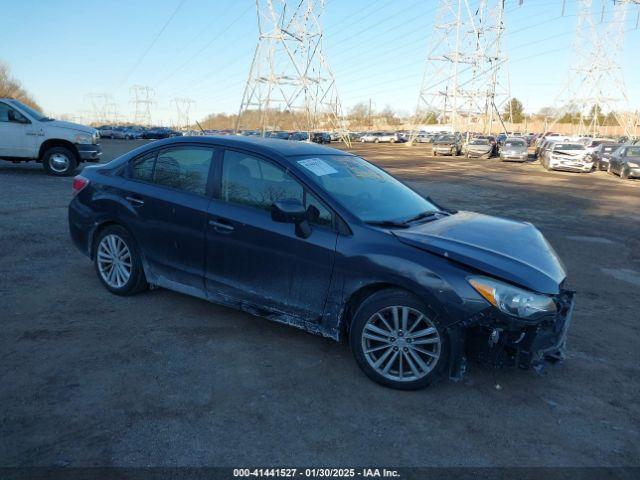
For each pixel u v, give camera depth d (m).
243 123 59.19
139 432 2.84
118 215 4.68
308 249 3.66
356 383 3.50
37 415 2.95
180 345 3.92
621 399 3.48
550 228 10.17
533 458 2.79
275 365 3.69
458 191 16.42
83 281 5.22
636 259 7.71
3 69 80.81
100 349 3.79
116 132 72.12
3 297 4.68
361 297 3.62
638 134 74.31
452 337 3.25
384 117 126.25
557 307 3.39
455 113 62.38
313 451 2.76
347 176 4.22
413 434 2.96
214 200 4.17
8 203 9.22
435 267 3.26
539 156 36.97
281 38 55.72
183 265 4.34
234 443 2.79
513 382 3.63
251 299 4.00
